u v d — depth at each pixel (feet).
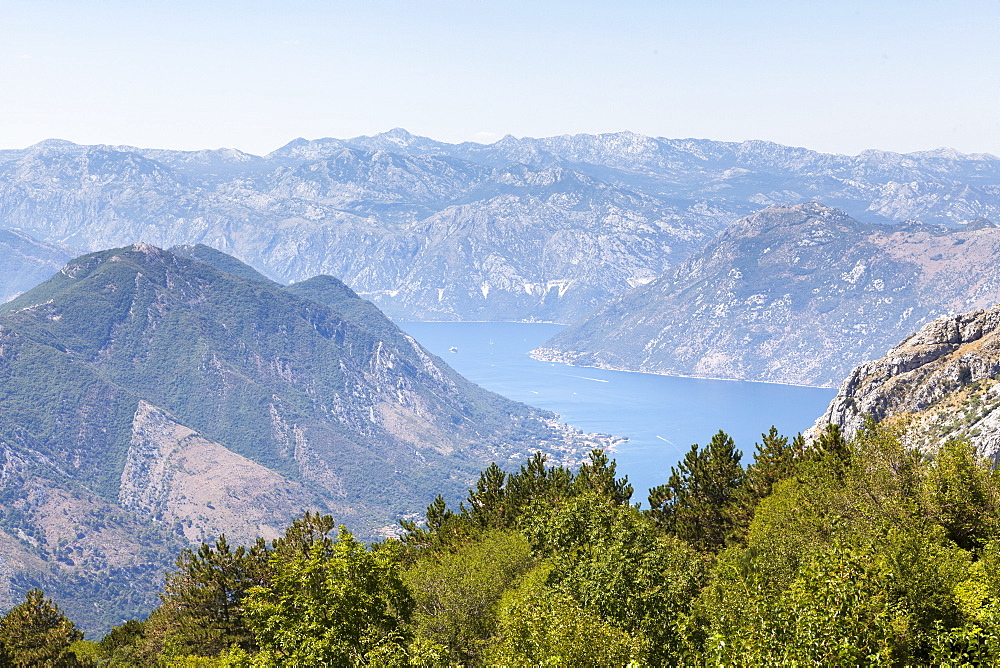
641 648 153.28
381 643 155.43
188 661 220.84
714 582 171.94
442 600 219.00
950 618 124.88
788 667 114.73
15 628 273.95
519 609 163.53
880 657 115.65
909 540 142.72
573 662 139.44
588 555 197.06
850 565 130.00
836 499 205.46
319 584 164.25
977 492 187.73
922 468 206.80
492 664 159.02
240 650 191.01
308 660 153.38
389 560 175.11
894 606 123.34
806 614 119.65
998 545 167.73
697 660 139.85
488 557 244.01
